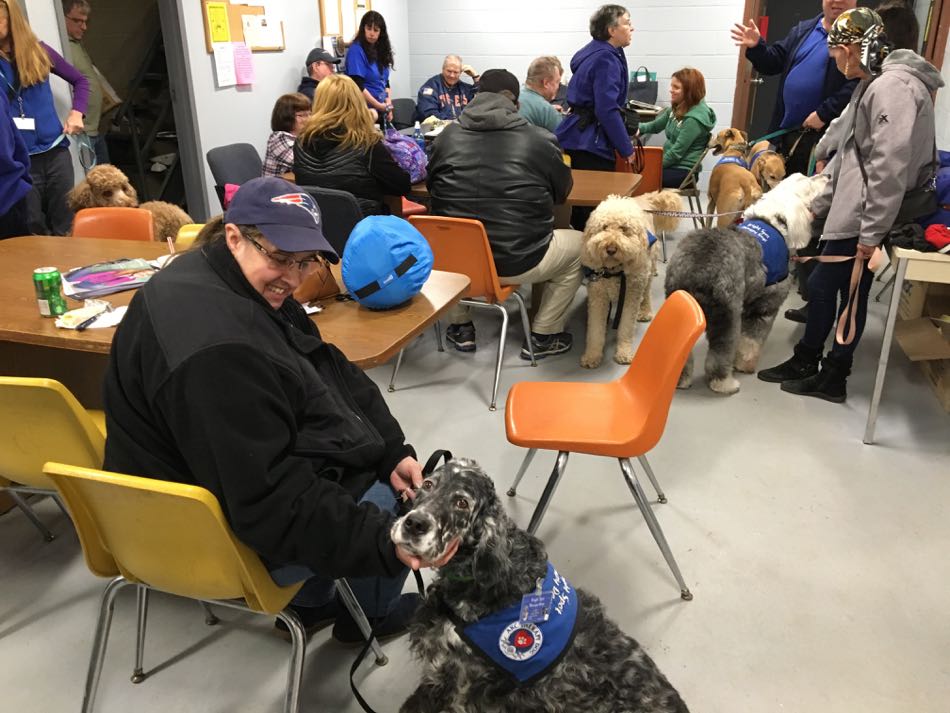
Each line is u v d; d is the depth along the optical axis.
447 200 3.01
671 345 1.91
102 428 1.98
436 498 1.13
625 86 4.34
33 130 3.54
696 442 2.71
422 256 2.04
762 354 3.48
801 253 3.43
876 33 2.51
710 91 6.80
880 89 2.46
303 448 1.38
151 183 5.66
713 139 5.29
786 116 4.04
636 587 2.00
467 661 1.22
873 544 2.16
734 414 2.92
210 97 4.95
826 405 2.98
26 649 1.79
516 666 1.20
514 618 1.19
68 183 3.77
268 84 5.56
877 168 2.48
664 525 2.24
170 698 1.65
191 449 1.17
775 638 1.83
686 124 5.04
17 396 1.48
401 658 1.75
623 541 2.18
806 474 2.51
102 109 4.76
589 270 3.22
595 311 3.23
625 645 1.30
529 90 4.64
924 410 2.91
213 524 1.19
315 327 1.65
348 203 2.84
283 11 5.61
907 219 2.62
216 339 1.16
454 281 2.29
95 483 1.20
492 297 2.98
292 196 1.25
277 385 1.22
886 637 1.83
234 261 1.27
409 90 7.62
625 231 3.04
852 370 3.25
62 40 3.93
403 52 7.39
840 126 2.95
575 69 4.31
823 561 2.10
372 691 1.66
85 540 1.37
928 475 2.50
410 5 7.30
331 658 1.75
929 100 2.48
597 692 1.23
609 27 4.14
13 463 1.65
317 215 1.29
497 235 2.94
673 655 1.77
